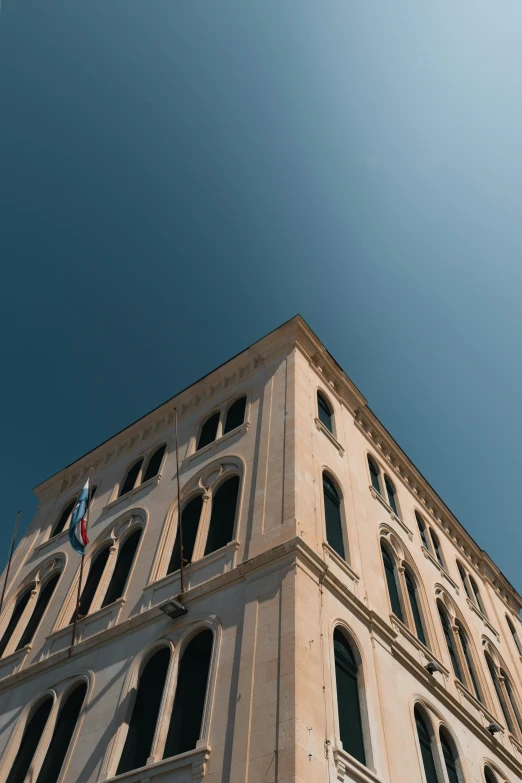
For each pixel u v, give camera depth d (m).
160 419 24.66
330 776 9.92
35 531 25.31
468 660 21.17
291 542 13.16
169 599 14.83
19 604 21.52
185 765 10.73
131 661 14.16
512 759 18.61
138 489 21.31
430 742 14.84
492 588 28.94
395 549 19.94
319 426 18.75
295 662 10.77
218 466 18.47
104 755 12.45
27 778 13.67
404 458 25.39
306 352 21.23
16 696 16.53
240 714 10.73
